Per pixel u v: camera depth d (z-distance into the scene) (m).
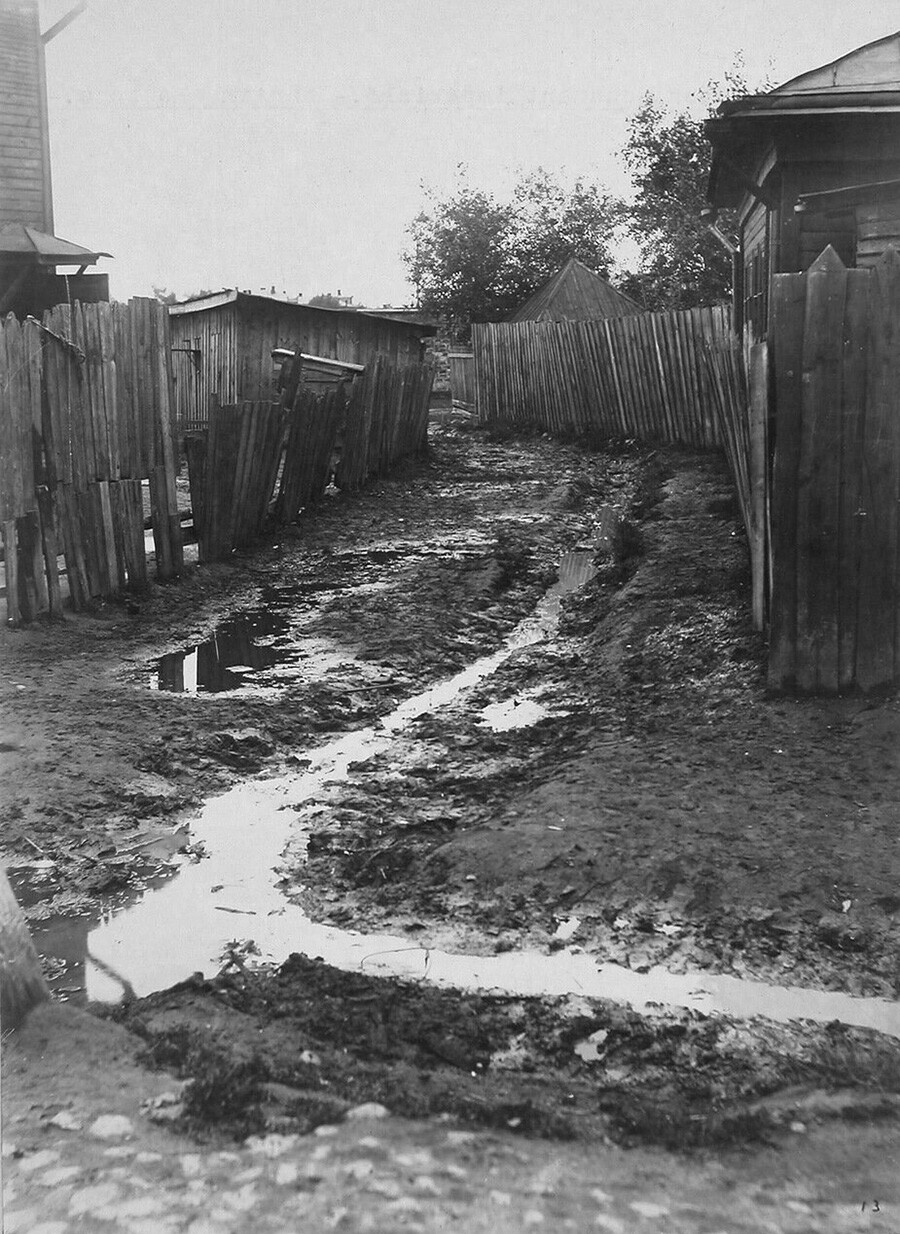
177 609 10.09
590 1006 3.74
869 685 6.32
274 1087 3.05
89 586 9.77
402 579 11.20
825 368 6.13
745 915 4.29
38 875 4.88
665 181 29.08
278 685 7.81
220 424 11.87
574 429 22.83
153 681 7.87
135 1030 3.47
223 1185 2.51
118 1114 2.86
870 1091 3.22
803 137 11.91
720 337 16.95
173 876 4.89
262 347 21.70
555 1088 3.27
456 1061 3.42
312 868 4.93
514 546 12.86
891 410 6.12
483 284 38.22
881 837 4.80
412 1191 2.52
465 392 32.19
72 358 9.37
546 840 4.93
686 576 9.34
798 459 6.22
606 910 4.40
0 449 8.55
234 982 3.87
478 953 4.16
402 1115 2.98
